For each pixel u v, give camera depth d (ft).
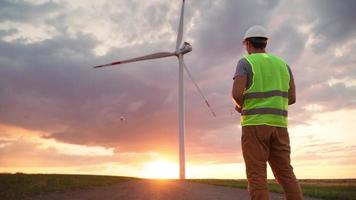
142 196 31.58
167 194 33.76
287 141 13.91
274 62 14.08
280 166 13.82
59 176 51.37
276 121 13.56
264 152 13.48
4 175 45.09
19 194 29.71
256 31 14.42
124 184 44.98
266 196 13.23
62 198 28.76
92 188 37.65
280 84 13.92
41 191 32.19
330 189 46.91
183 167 116.16
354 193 38.75
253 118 13.47
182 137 117.70
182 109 117.29
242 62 13.85
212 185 49.42
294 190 13.66
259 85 13.64
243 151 13.71
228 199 31.94
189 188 42.16
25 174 49.47
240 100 13.58
